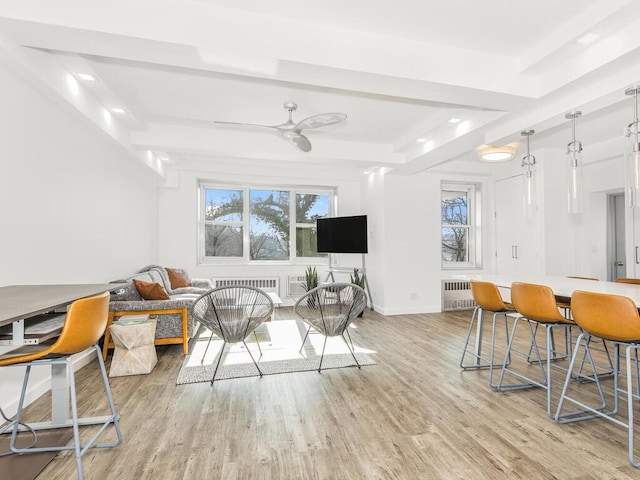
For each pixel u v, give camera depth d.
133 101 3.46
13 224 2.40
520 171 5.62
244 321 2.98
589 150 4.98
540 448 1.98
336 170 6.49
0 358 1.58
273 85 3.12
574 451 1.95
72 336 1.61
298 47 2.22
